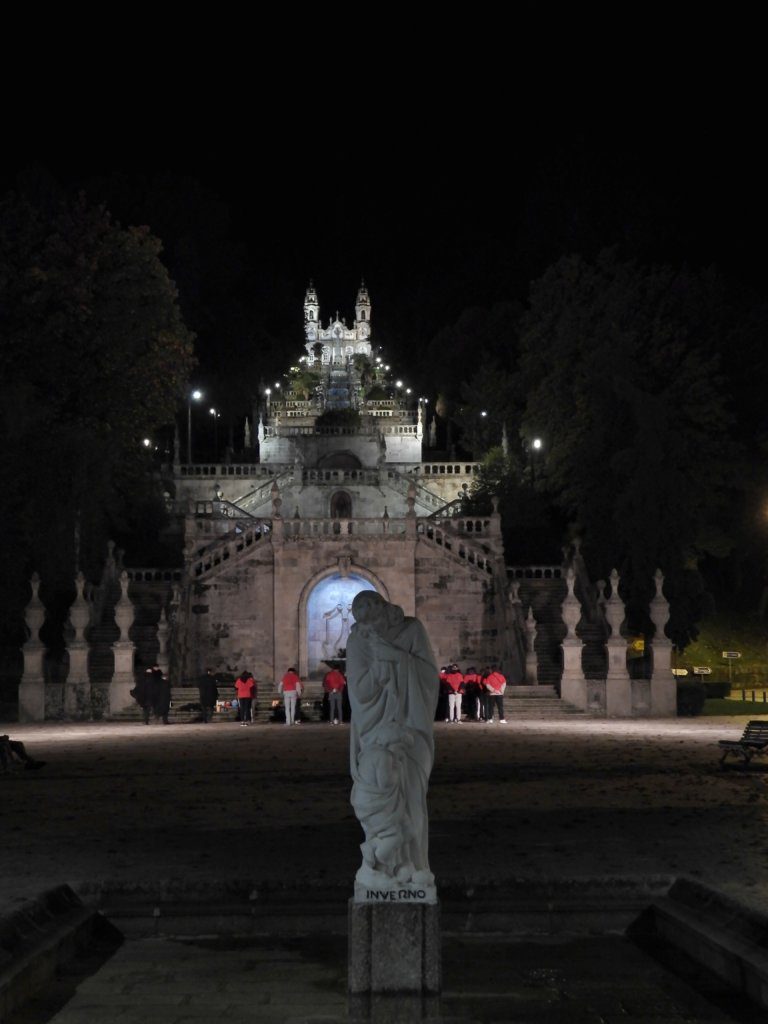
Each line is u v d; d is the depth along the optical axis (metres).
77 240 60.94
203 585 58.16
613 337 66.19
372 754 9.89
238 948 12.78
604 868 14.65
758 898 12.83
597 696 47.06
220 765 27.62
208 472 81.75
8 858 15.67
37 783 24.27
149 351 63.84
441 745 32.31
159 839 17.19
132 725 43.88
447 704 45.53
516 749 31.05
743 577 71.69
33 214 61.31
